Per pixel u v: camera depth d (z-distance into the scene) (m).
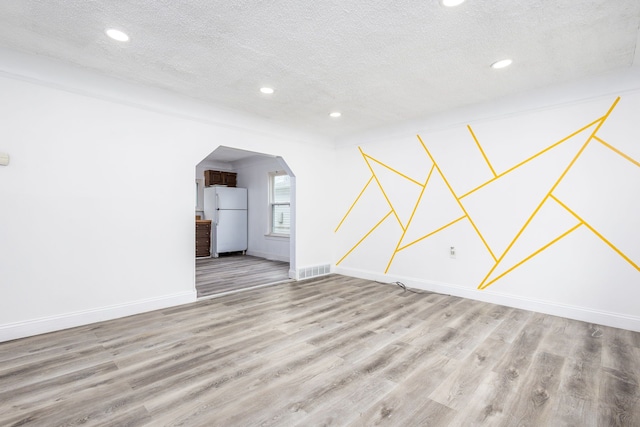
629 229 2.73
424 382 1.87
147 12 1.90
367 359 2.16
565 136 3.04
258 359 2.16
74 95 2.74
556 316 3.06
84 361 2.12
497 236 3.48
